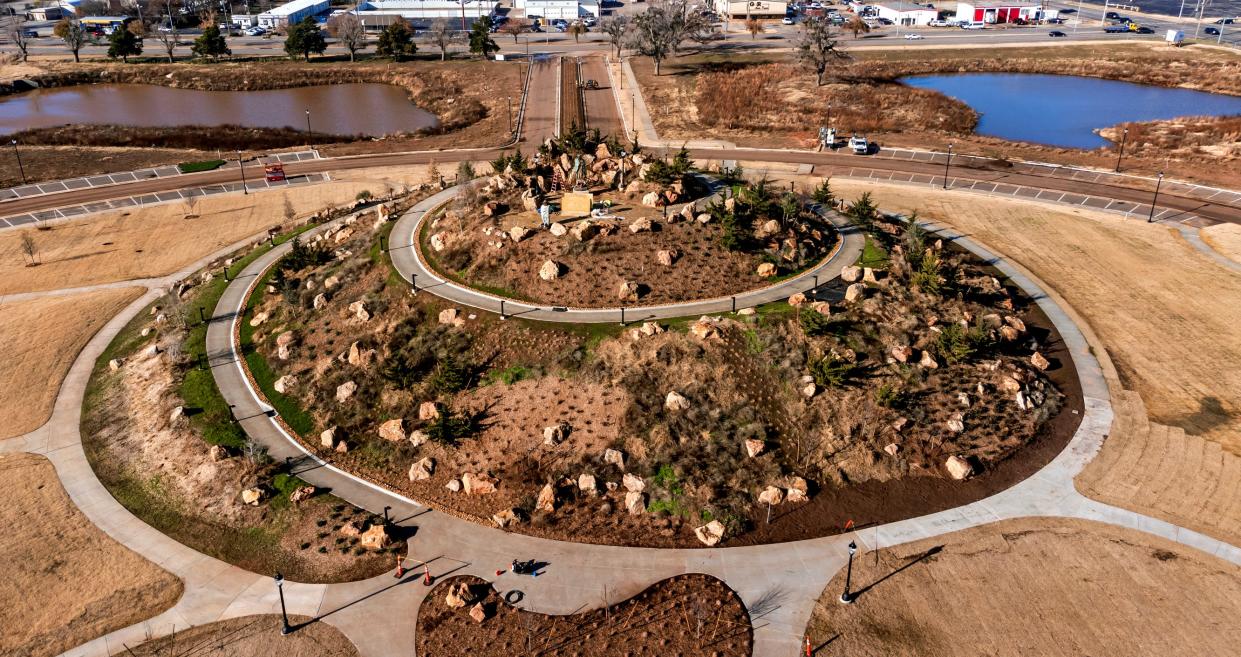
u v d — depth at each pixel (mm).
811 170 96625
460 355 51500
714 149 106750
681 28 154750
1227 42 171125
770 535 41594
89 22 197500
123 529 43344
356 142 115625
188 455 47969
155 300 68812
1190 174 91688
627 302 53812
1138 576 38844
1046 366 54312
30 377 57562
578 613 37188
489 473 44812
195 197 92625
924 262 58594
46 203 91375
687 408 47062
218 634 36750
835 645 35625
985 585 38531
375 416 49375
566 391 48312
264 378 54000
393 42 166875
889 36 185000
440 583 38969
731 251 57438
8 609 38281
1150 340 57750
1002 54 164625
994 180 91312
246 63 166250
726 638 35938
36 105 142000
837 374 48000
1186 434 48344
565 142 73312
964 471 44906
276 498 44438
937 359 51531
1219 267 68000
